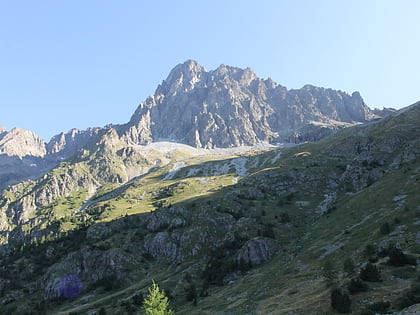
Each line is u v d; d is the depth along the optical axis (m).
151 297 65.56
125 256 160.75
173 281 124.94
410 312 38.56
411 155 167.75
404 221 89.25
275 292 76.38
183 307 92.12
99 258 166.38
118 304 110.12
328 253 94.19
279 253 118.06
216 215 177.38
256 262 115.56
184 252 156.25
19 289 156.62
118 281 142.62
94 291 142.00
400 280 54.41
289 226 148.38
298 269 90.69
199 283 116.94
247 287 91.12
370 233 93.81
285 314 55.94
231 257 126.75
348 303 48.84
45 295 144.88
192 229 169.50
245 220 158.12
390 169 175.00
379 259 70.12
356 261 75.56
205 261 139.25
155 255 167.62
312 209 174.25
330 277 67.69
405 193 114.19
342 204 151.25
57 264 165.38
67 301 138.50
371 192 137.50
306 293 66.38
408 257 62.44
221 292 96.50
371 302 48.34
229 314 68.88
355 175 193.12
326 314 49.53
